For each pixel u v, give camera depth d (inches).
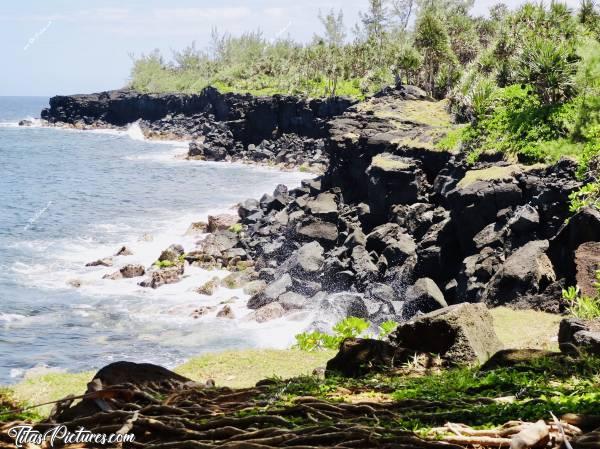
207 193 2319.1
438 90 2311.8
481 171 1119.0
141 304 1179.9
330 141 1620.3
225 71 4835.1
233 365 595.2
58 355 938.7
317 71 3836.1
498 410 202.5
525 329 687.7
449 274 1135.0
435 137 1408.7
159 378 245.4
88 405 203.3
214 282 1273.4
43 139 4493.1
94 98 5575.8
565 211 933.8
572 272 834.2
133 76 5866.1
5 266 1419.8
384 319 1050.7
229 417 189.2
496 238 1006.4
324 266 1247.5
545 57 1284.4
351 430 172.2
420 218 1250.0
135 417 186.5
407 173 1311.5
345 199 1565.0
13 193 2381.9
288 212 1631.4
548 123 1217.4
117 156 3499.0
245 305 1177.4
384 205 1343.5
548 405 205.2
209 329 1056.8
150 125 4864.7
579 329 399.5
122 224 1845.5
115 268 1417.3
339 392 268.2
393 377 322.3
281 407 205.9
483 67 2094.0
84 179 2701.8
